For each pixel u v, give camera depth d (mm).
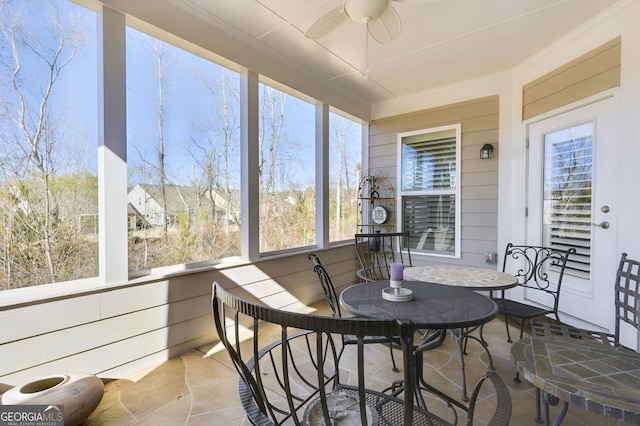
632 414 948
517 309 2250
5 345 1610
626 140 2268
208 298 2539
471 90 3715
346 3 1919
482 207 3664
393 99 4332
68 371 1811
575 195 2730
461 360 1918
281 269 3197
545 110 3020
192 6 2326
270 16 2469
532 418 1648
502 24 2557
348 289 1788
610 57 2393
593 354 1328
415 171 4211
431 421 1087
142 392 1887
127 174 2102
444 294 1660
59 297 1773
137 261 2203
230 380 2023
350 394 1254
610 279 2408
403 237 4281
